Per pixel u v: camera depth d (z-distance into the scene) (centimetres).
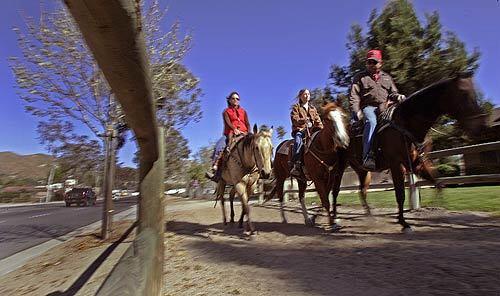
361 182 816
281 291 372
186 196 4969
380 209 1005
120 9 131
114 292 154
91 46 154
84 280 574
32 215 2584
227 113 878
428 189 1450
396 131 611
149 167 345
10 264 841
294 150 821
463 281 338
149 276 197
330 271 421
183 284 448
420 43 2322
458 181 761
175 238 830
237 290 395
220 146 909
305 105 846
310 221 826
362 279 378
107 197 1009
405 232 602
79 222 1795
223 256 580
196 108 2178
